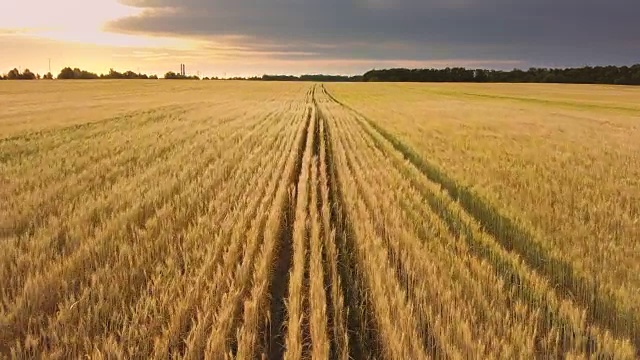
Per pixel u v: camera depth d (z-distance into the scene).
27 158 13.74
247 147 16.84
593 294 5.34
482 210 9.13
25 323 4.76
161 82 101.25
